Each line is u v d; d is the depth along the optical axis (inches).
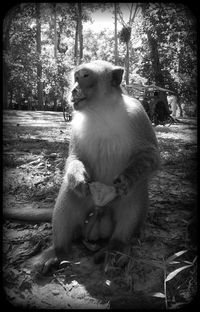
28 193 48.5
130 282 29.0
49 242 35.7
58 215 32.8
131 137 34.4
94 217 33.9
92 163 35.2
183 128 134.6
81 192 32.1
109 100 34.1
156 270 30.6
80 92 33.6
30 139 93.7
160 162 36.0
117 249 32.7
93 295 27.9
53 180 53.8
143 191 33.7
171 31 150.1
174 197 47.1
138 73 177.9
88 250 34.4
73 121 36.3
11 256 33.0
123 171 32.6
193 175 56.0
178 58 161.0
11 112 194.9
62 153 73.6
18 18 191.6
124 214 33.6
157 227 38.4
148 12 150.3
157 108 131.0
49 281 29.9
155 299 27.3
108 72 34.5
